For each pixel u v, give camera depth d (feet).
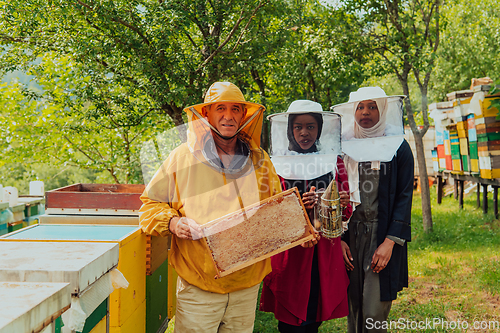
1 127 20.65
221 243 6.02
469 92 23.38
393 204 8.30
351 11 20.31
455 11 40.73
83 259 4.81
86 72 17.34
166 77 16.62
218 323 6.62
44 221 8.07
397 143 8.28
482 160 21.31
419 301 12.83
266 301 8.38
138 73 17.10
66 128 20.04
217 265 5.99
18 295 3.55
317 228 7.28
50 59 19.81
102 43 16.12
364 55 20.79
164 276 8.73
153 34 15.65
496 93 20.12
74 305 4.33
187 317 6.45
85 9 15.20
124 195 8.05
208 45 17.54
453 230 21.76
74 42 16.30
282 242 6.21
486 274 14.35
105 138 21.26
